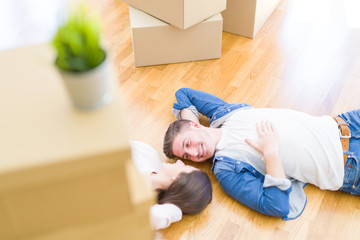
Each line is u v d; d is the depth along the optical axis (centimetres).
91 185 62
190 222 160
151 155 172
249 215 161
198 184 156
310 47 236
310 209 162
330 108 201
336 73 219
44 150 58
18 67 71
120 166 61
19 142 59
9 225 63
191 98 196
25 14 261
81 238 68
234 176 160
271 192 154
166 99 211
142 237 73
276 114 168
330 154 157
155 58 226
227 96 210
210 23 216
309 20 256
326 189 166
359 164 155
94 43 58
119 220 69
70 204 64
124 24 258
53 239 67
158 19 216
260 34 248
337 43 238
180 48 224
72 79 59
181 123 175
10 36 246
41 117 63
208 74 223
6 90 68
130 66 229
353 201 164
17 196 60
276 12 265
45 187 60
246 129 167
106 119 63
